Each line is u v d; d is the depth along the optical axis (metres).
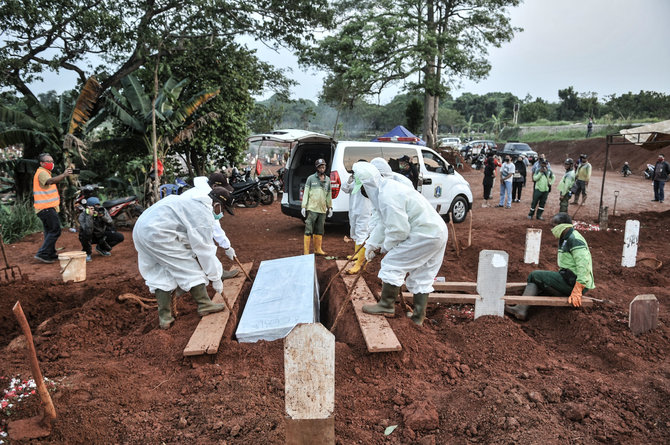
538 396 3.45
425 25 25.67
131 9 13.07
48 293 6.05
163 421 3.18
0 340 5.00
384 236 4.80
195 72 14.35
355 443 2.97
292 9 14.07
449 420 3.21
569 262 5.25
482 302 5.01
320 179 7.75
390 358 4.03
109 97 12.12
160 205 4.56
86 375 3.70
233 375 3.81
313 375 2.35
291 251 8.65
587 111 61.69
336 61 27.02
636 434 3.08
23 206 11.01
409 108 31.97
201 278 4.76
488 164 14.51
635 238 7.34
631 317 4.59
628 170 24.89
